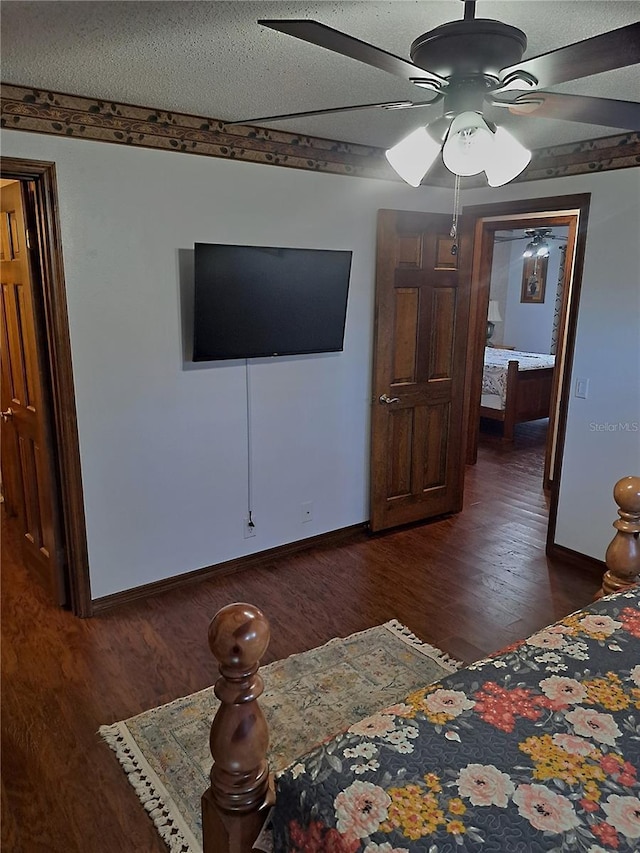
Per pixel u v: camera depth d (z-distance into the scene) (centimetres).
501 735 124
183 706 238
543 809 105
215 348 309
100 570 303
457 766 116
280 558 369
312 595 326
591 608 175
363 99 254
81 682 252
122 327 286
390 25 178
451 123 162
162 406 306
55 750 215
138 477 306
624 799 108
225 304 303
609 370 334
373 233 366
